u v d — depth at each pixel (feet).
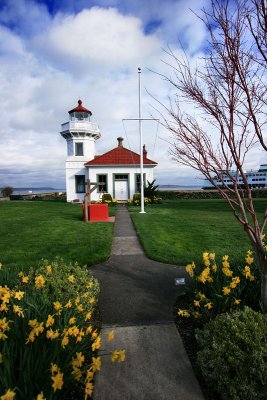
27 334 7.94
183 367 9.20
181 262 20.68
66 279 12.67
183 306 13.57
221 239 29.01
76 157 93.35
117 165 88.79
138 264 20.72
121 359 7.50
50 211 63.26
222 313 10.05
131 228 37.37
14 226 40.27
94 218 45.60
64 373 7.20
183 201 96.27
